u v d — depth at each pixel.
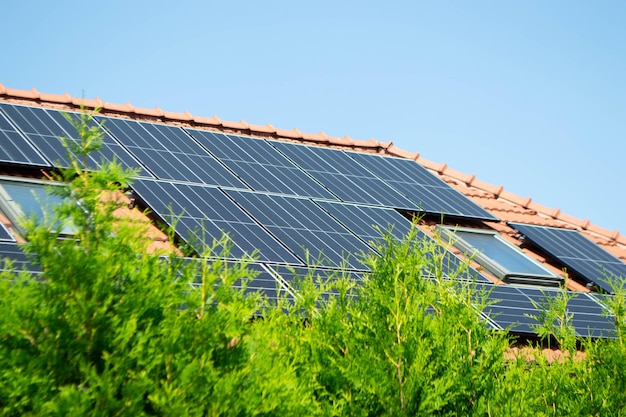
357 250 19.30
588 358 16.73
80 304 9.66
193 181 19.95
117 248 10.35
